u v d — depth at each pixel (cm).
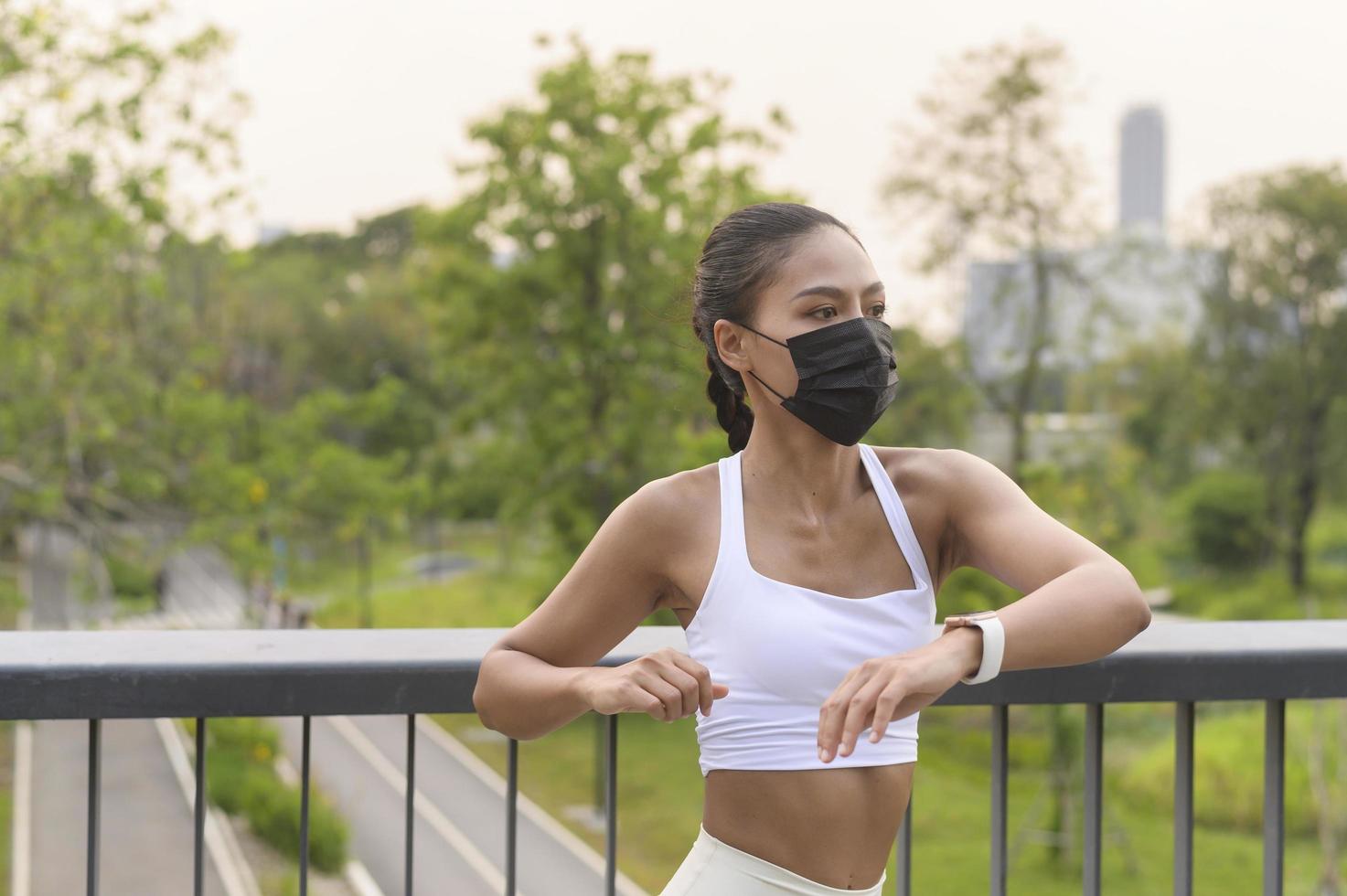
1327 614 3828
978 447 2773
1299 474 4081
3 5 1457
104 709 147
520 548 4319
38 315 1597
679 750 2730
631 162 2550
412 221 2764
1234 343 3894
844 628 123
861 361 123
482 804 2348
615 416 2567
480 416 2717
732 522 127
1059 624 110
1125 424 3578
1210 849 1836
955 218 2675
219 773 2048
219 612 4031
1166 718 2359
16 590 2033
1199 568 4319
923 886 1758
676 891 131
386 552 6006
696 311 136
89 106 1495
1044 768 2319
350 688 152
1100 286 2709
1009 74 2617
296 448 1984
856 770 125
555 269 2575
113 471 1739
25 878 1716
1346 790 1878
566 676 123
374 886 1759
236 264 1692
